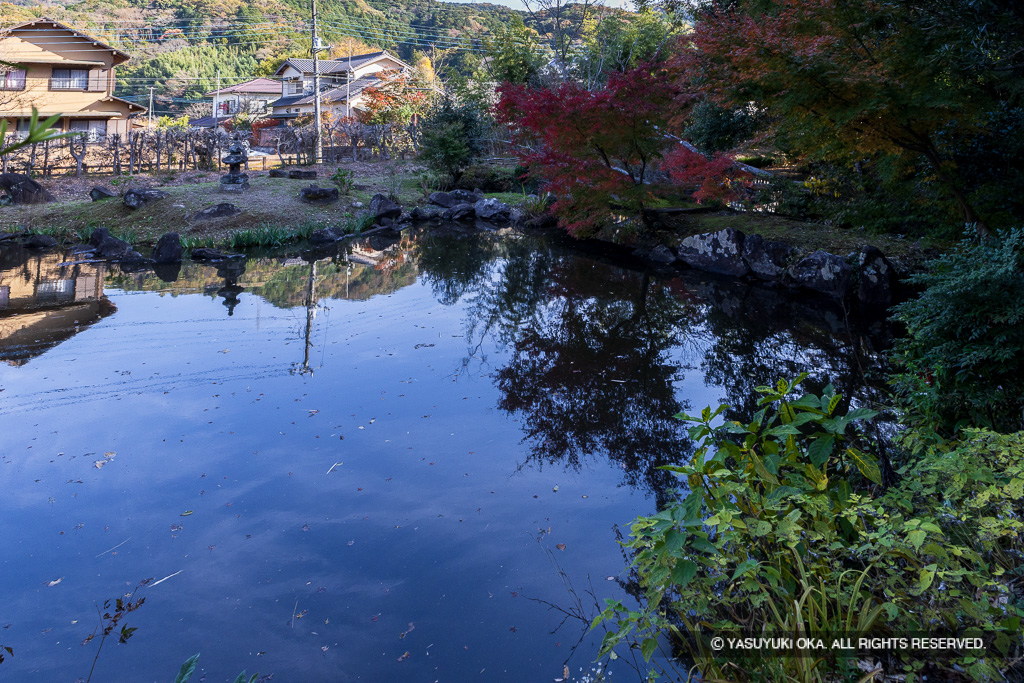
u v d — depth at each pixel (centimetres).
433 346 923
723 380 762
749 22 880
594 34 2742
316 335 973
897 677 261
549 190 1638
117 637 366
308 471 559
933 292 510
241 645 360
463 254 1650
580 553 439
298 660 348
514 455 588
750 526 289
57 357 855
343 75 5094
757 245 1327
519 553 441
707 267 1410
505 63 2986
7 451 592
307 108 4909
